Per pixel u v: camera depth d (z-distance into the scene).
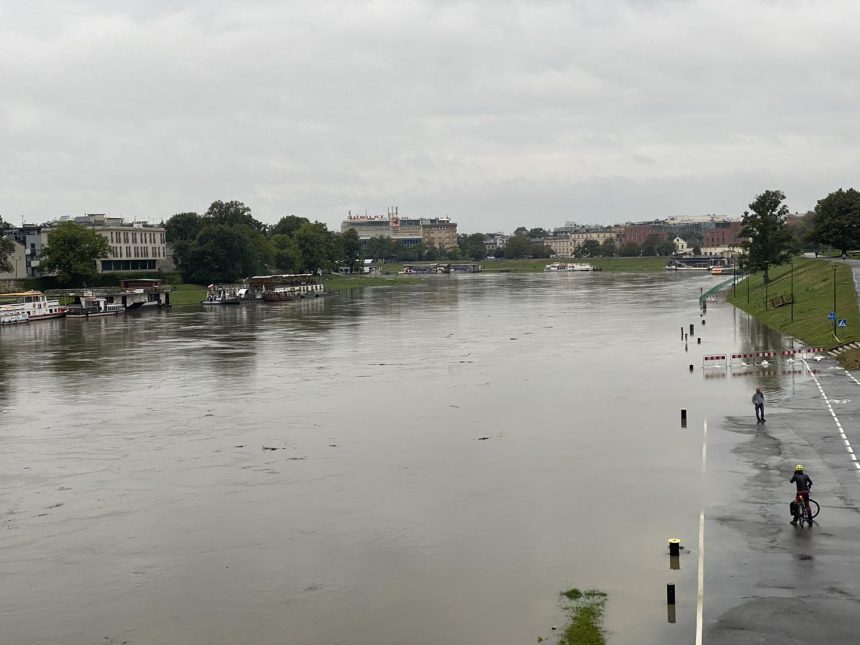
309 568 50.19
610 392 98.94
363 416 89.94
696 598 43.78
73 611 45.91
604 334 160.12
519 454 72.50
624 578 46.78
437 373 117.06
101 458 75.75
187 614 45.16
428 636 41.88
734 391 96.88
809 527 52.41
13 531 57.69
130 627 44.00
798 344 136.00
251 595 47.00
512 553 50.97
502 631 41.94
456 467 69.19
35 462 74.94
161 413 94.50
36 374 124.75
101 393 107.81
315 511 59.69
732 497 58.78
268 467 71.19
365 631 42.69
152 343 162.62
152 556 52.78
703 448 71.81
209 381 115.06
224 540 54.94
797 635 39.56
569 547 51.41
